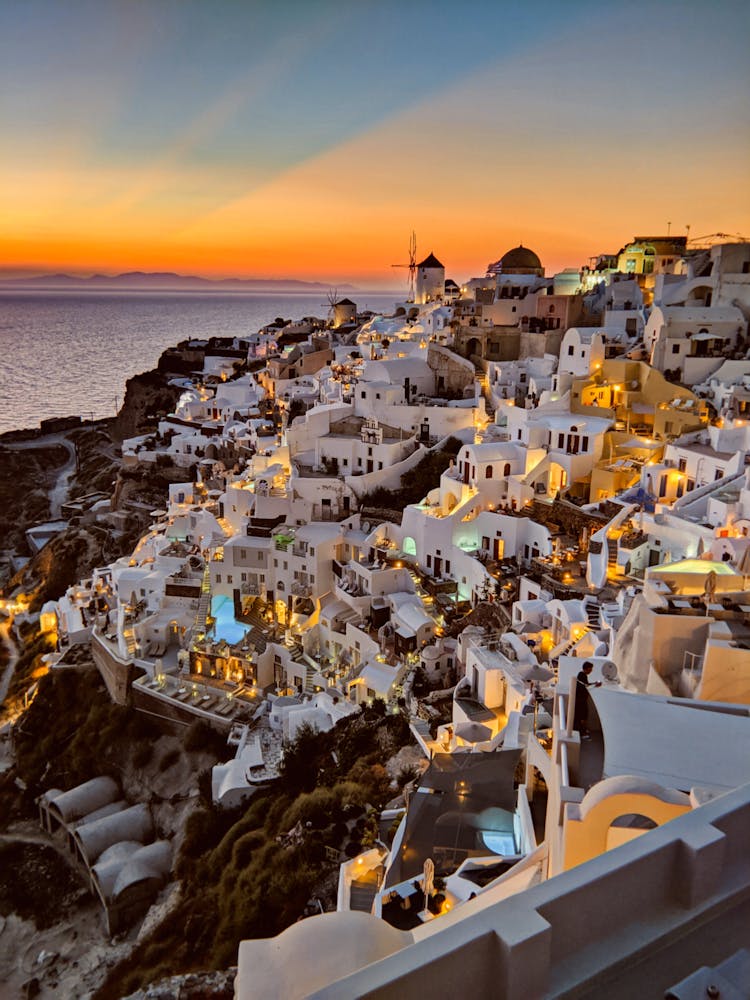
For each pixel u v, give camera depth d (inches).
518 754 1123.3
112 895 1806.1
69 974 1704.0
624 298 3179.1
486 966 186.4
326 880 1339.8
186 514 3154.5
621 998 193.2
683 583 872.3
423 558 2320.4
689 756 520.4
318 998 169.9
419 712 1690.5
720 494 1834.4
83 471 5890.8
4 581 4402.1
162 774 2233.0
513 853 934.4
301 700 2176.4
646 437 2372.0
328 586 2443.4
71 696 2655.0
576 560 1921.8
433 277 5064.0
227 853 1702.8
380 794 1462.8
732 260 2758.4
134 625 2546.8
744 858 235.3
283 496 2704.2
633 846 217.3
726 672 642.8
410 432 2896.2
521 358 3270.2
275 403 3907.5
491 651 1653.5
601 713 570.9
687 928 213.5
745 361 2427.4
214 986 1123.9
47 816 2225.6
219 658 2380.7
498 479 2287.2
